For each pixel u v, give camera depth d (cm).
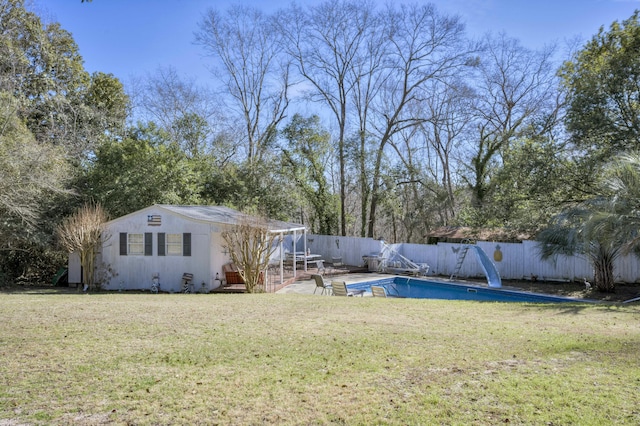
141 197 1984
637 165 1146
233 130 3175
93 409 406
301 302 1078
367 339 656
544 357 554
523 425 365
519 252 1888
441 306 1023
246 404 418
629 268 1603
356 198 3375
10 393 441
